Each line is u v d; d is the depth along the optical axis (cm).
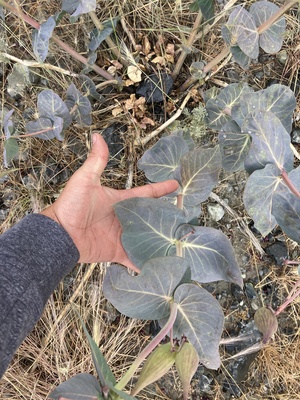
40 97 53
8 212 67
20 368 66
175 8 65
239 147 52
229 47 51
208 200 67
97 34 54
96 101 66
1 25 64
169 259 35
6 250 37
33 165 66
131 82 64
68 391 28
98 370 29
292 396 66
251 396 67
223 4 66
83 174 43
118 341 66
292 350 67
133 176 65
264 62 68
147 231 39
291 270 67
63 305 65
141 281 36
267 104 49
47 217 42
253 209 41
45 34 45
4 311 33
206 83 67
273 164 40
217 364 39
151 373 32
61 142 65
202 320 37
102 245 48
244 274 68
